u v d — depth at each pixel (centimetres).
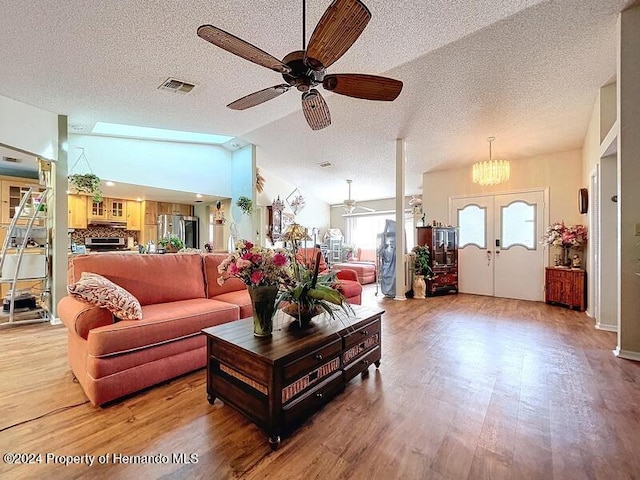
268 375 162
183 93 315
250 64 261
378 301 535
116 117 388
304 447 159
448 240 613
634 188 271
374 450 156
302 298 210
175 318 230
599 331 356
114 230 686
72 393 209
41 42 225
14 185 512
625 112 270
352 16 148
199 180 627
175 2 190
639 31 255
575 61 308
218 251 645
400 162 536
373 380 232
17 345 298
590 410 191
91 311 201
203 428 174
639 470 142
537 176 555
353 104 433
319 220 991
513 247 575
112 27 211
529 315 433
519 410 192
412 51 253
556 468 143
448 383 228
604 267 364
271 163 723
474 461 148
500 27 263
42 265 390
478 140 506
